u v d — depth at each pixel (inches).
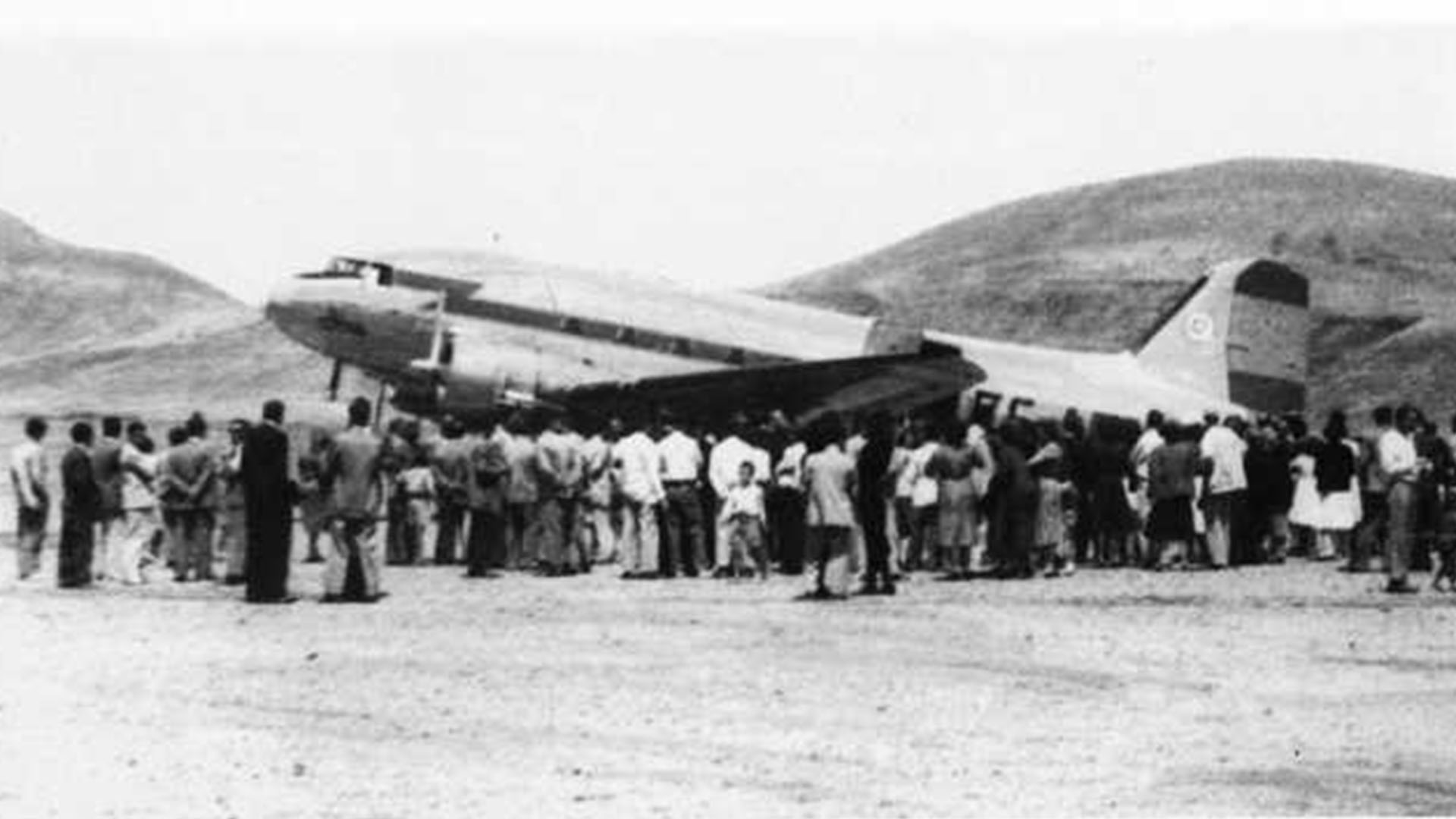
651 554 881.5
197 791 365.1
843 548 716.0
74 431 753.6
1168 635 609.6
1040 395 1184.2
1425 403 3376.0
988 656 556.4
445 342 1059.3
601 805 355.9
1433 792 373.4
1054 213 5221.5
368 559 694.5
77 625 613.9
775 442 914.7
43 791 364.8
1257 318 1283.2
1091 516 900.0
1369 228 4724.4
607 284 1139.9
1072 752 411.8
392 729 431.5
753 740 421.7
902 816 350.6
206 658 538.3
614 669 522.9
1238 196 5007.4
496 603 695.7
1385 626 638.5
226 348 4909.0
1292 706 473.4
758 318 1157.1
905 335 1176.2
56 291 6294.3
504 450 828.0
